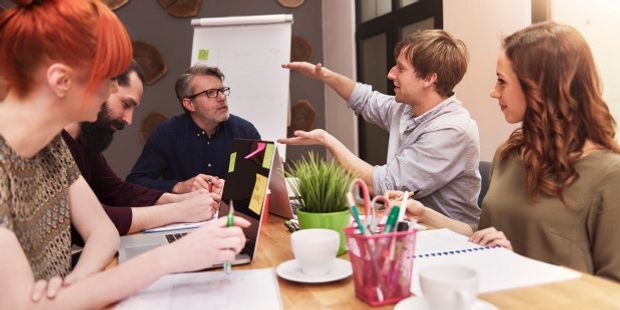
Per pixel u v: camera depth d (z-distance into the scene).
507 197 1.23
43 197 0.91
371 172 1.71
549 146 1.11
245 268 0.93
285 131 3.43
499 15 2.36
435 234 1.10
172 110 4.11
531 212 1.14
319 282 0.80
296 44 4.36
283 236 1.18
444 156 1.66
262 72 3.48
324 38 4.46
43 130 0.80
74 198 1.05
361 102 2.30
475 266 0.86
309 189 0.98
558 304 0.69
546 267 0.85
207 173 2.67
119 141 4.06
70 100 0.76
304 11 4.38
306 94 4.42
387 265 0.71
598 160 1.06
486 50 2.47
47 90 0.75
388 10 3.59
